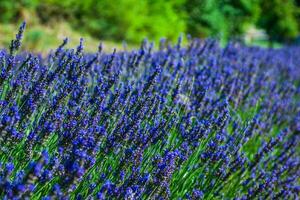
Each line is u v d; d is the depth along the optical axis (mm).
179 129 3465
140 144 2859
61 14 9969
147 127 3225
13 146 2355
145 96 3338
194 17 12945
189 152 3199
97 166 2750
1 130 2240
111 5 10398
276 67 8422
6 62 3092
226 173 3486
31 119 2928
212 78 4930
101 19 10422
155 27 11133
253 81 5848
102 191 2299
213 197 3369
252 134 4207
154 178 2686
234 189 3648
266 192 3580
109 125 3010
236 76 5156
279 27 22406
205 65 5250
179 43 5410
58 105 2715
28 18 9188
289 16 22406
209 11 12875
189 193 3199
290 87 6379
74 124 2578
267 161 4152
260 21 22453
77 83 3146
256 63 6695
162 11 11461
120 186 2557
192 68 4867
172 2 11969
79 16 10273
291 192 3938
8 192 1826
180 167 3074
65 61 3123
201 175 3311
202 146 3566
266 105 5344
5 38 7938
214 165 3459
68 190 1960
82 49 3223
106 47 9516
